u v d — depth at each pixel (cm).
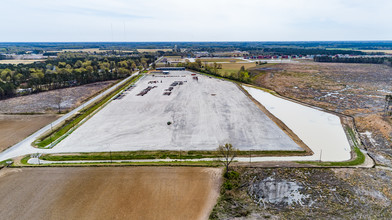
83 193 3669
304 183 3925
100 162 4697
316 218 3181
